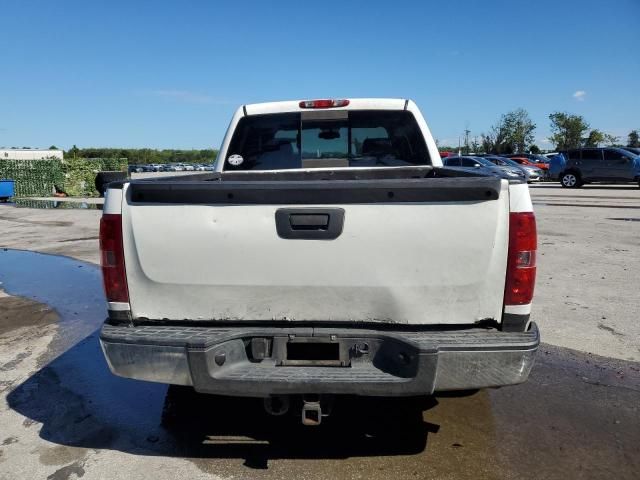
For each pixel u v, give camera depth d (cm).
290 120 489
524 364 258
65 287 726
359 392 254
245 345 275
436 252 263
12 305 639
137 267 280
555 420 344
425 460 299
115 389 404
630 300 598
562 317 542
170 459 305
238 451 312
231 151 495
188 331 276
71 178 2945
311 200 264
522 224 260
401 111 483
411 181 259
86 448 319
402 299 270
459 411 358
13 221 1589
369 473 287
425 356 250
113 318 286
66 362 459
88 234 1252
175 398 381
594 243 961
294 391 256
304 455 306
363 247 266
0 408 374
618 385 393
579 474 285
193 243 274
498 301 267
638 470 288
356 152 493
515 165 2686
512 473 286
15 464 302
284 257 270
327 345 272
